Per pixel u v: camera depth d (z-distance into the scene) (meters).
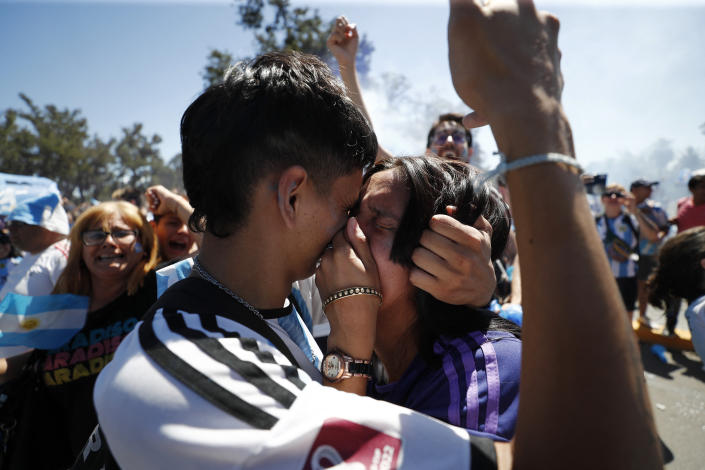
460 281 0.84
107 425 0.59
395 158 0.98
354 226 0.86
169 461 0.55
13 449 1.76
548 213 0.51
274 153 0.70
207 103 0.73
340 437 0.56
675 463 2.78
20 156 35.78
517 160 0.53
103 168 48.34
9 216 2.65
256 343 0.67
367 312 0.84
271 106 0.69
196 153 0.73
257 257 0.75
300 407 0.58
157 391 0.57
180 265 1.40
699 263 2.45
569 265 0.50
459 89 0.60
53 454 1.79
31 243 2.58
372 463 0.55
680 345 4.74
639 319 5.19
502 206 1.04
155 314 0.69
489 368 0.79
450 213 0.87
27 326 1.71
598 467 0.47
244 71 0.73
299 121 0.69
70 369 1.81
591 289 0.49
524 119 0.54
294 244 0.77
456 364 0.83
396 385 0.94
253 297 0.77
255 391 0.58
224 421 0.55
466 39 0.57
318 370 0.94
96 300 1.90
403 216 0.88
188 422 0.55
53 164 37.00
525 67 0.55
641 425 0.48
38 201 2.59
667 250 2.62
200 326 0.65
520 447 0.52
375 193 0.91
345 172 0.77
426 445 0.57
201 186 0.75
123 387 0.59
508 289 2.31
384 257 0.89
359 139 0.78
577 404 0.48
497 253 1.05
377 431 0.57
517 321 1.72
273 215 0.73
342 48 2.25
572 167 0.53
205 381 0.57
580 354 0.48
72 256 1.88
